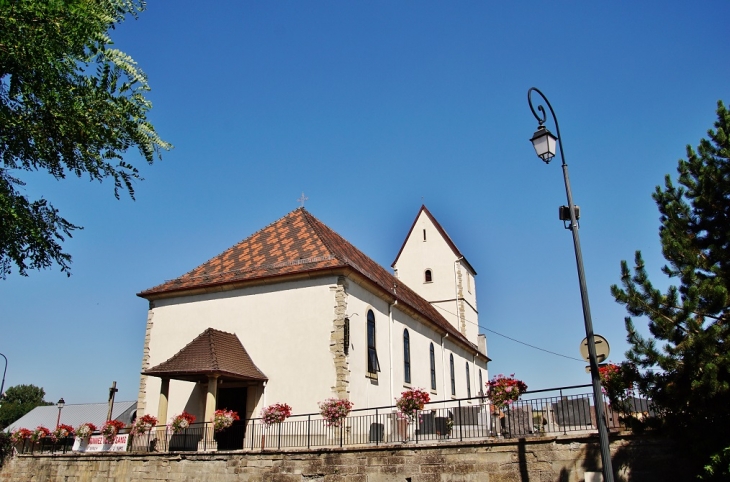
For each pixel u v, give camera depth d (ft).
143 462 63.72
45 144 32.37
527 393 48.42
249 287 79.61
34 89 30.27
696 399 36.78
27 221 32.30
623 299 40.73
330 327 72.13
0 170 32.58
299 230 88.12
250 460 57.26
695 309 37.81
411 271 151.33
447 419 54.90
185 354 70.79
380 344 82.28
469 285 154.40
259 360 74.74
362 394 73.41
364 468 51.34
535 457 44.65
